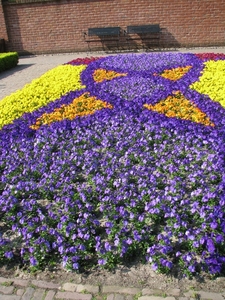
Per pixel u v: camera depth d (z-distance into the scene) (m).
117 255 2.16
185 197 2.66
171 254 2.17
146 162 3.14
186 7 9.68
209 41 9.99
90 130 3.86
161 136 3.51
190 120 3.87
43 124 4.18
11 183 3.06
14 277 2.14
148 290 1.93
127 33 10.06
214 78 5.16
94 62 6.88
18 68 8.81
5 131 4.14
